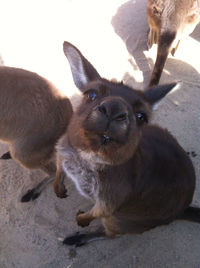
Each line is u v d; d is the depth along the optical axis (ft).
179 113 2.38
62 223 1.83
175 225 1.87
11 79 1.50
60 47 2.70
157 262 1.73
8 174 1.98
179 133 2.28
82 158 1.26
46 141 1.60
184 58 2.76
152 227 1.61
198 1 2.39
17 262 1.67
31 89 1.52
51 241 1.76
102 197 1.33
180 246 1.80
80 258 1.72
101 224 1.85
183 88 2.53
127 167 1.25
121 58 2.69
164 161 1.42
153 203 1.42
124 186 1.26
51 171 1.84
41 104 1.52
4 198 1.88
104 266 1.70
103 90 1.15
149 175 1.34
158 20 2.43
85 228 1.83
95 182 1.32
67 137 1.31
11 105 1.51
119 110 0.99
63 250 1.73
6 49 2.64
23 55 2.61
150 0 2.47
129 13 3.10
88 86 1.22
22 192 1.92
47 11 3.01
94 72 1.30
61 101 1.60
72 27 2.88
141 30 2.94
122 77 2.55
